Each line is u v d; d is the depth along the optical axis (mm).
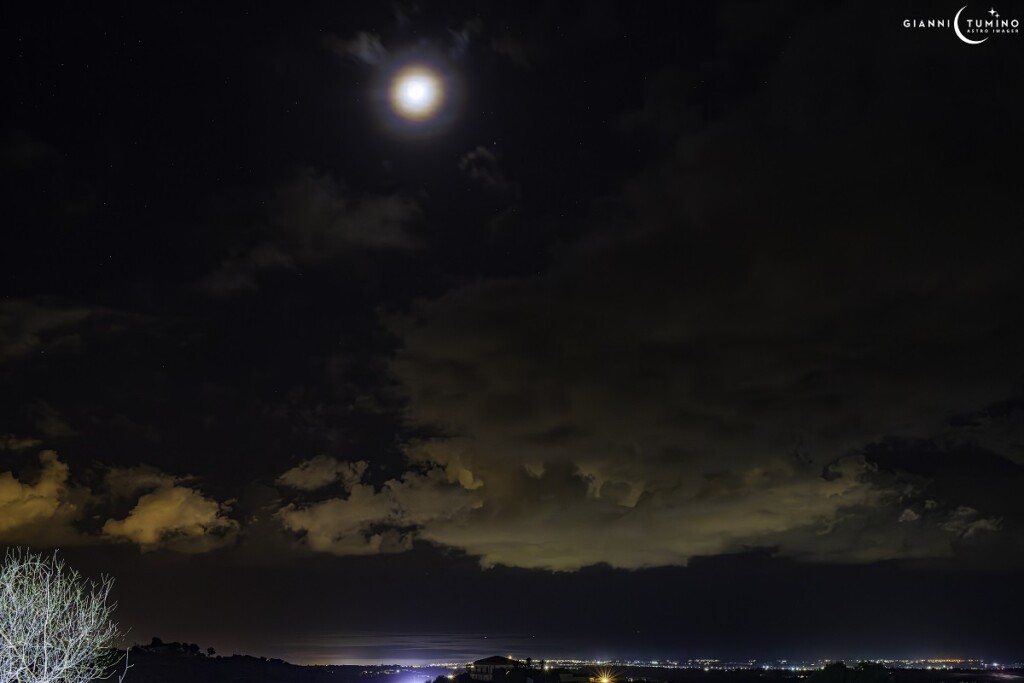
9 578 28922
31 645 28828
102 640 30406
